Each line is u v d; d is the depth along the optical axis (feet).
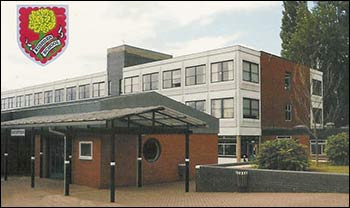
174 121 55.62
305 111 133.49
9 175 75.97
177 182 69.15
